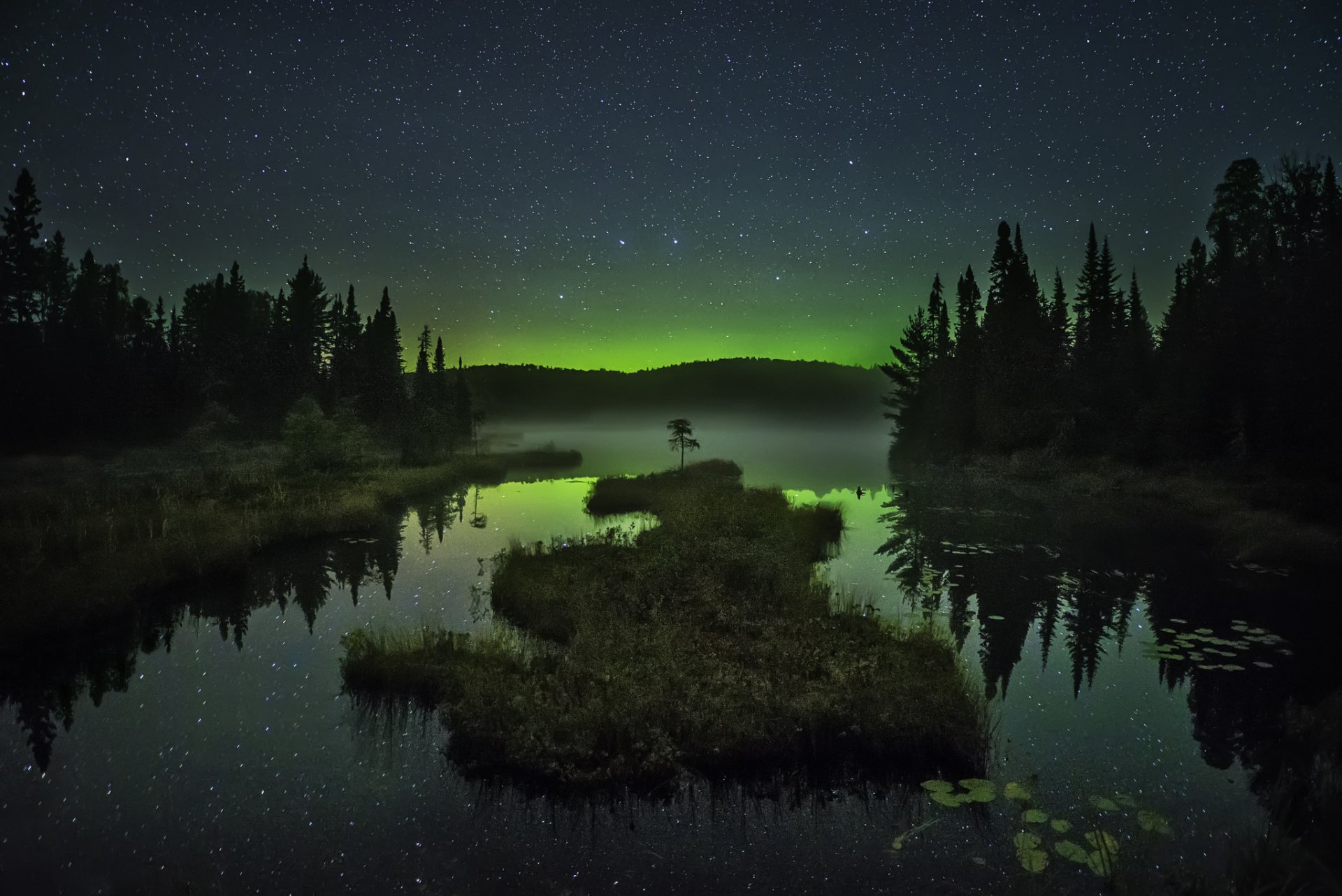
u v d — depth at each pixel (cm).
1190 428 2755
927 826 571
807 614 1009
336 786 640
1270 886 463
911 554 1648
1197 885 478
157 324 5969
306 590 1323
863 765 661
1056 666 930
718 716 689
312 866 529
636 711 689
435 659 877
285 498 2008
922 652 868
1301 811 577
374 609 1200
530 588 1201
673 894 496
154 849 552
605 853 545
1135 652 980
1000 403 3834
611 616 986
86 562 1220
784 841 555
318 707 809
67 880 514
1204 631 1053
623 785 634
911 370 5556
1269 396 2414
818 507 2127
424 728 754
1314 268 2395
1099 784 629
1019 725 754
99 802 617
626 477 3506
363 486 2506
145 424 3922
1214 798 604
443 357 5909
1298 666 918
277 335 5497
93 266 5572
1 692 853
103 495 1909
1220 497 2067
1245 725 750
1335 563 1436
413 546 1750
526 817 593
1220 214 3866
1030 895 481
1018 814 585
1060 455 3153
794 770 653
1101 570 1455
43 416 3606
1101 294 4750
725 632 945
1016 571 1468
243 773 665
